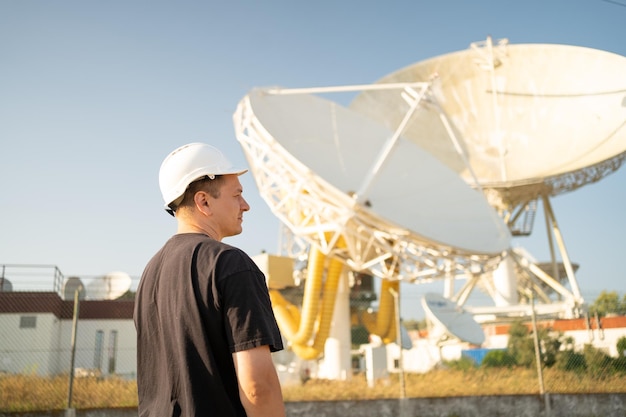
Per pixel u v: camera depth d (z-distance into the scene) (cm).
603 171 2794
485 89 3198
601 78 2883
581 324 2906
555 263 3262
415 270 1866
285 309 2206
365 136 1947
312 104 1934
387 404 1241
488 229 1867
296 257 2534
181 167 206
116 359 2534
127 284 2542
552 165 2877
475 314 3075
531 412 1266
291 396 1286
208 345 172
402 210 1709
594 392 1291
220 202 209
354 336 3209
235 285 171
